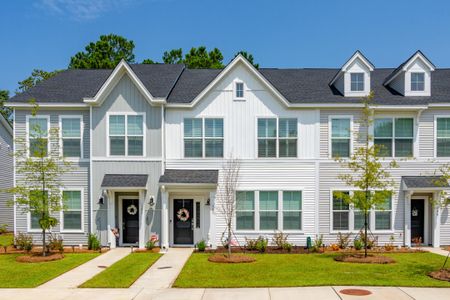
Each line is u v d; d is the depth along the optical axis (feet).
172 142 69.00
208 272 48.08
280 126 69.15
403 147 69.15
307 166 68.80
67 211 68.39
